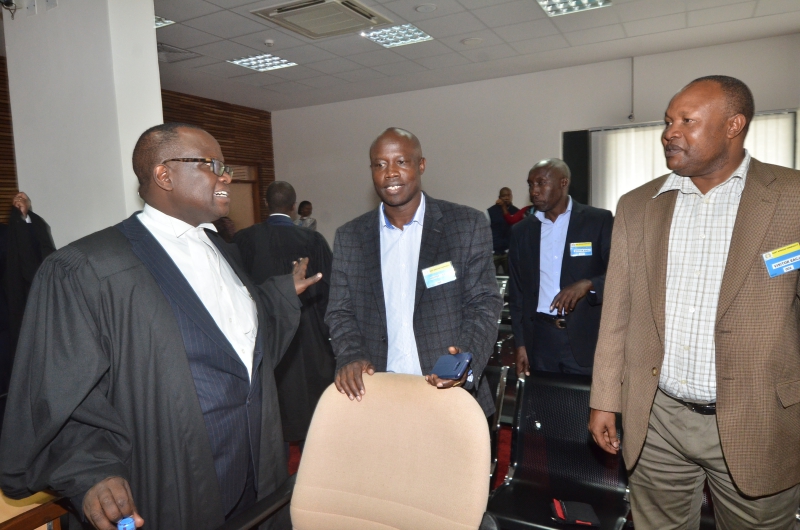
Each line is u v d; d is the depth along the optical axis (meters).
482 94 8.17
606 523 1.75
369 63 6.91
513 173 8.09
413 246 1.73
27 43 3.07
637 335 1.51
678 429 1.47
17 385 1.19
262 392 1.46
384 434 1.26
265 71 7.12
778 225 1.27
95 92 2.88
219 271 1.46
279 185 3.24
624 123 7.26
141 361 1.24
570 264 2.60
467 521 1.13
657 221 1.47
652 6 5.24
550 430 2.06
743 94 1.30
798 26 5.96
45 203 3.10
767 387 1.30
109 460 1.15
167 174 1.33
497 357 2.85
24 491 1.19
